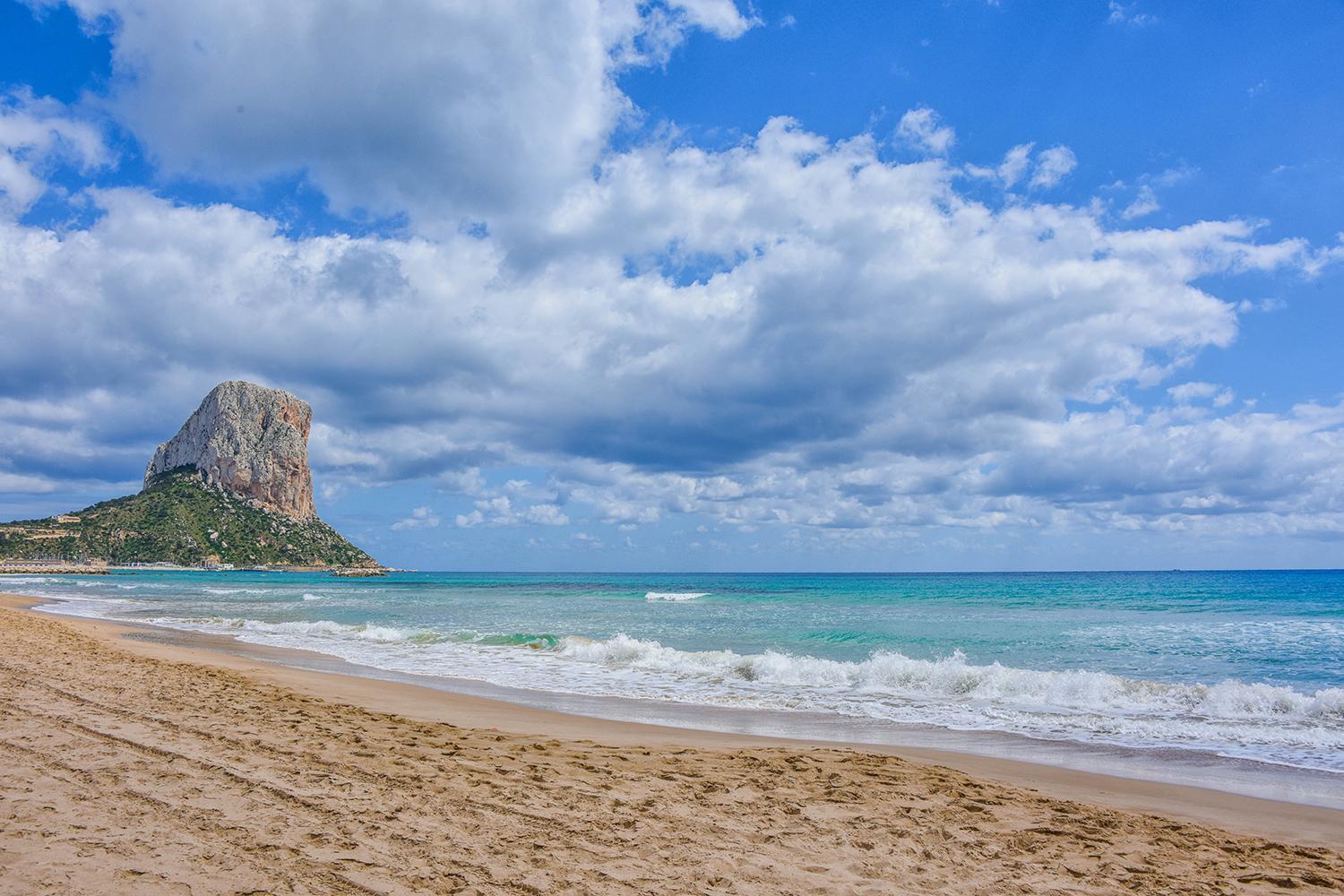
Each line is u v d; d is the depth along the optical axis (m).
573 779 7.40
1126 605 44.62
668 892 4.70
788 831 6.14
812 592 66.44
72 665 13.85
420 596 61.69
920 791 7.67
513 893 4.52
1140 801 8.01
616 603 50.00
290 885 4.37
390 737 8.98
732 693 15.05
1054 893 5.24
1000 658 21.05
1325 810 7.82
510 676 17.16
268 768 6.98
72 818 5.25
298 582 105.62
